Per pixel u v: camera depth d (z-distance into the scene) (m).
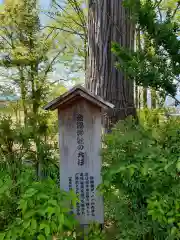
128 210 1.85
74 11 8.31
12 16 5.88
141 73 2.88
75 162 2.00
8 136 2.17
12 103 4.11
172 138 1.88
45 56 6.02
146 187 1.79
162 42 2.97
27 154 2.35
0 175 1.89
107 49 3.94
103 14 3.95
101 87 3.93
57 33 7.68
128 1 2.97
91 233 1.96
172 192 1.73
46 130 2.40
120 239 1.81
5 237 1.56
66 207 1.69
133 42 4.25
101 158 1.99
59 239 1.68
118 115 3.77
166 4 5.94
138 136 1.86
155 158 1.77
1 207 1.68
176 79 3.00
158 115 2.81
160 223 1.71
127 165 1.76
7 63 5.81
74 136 2.00
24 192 1.70
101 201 2.00
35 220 1.56
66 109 1.99
